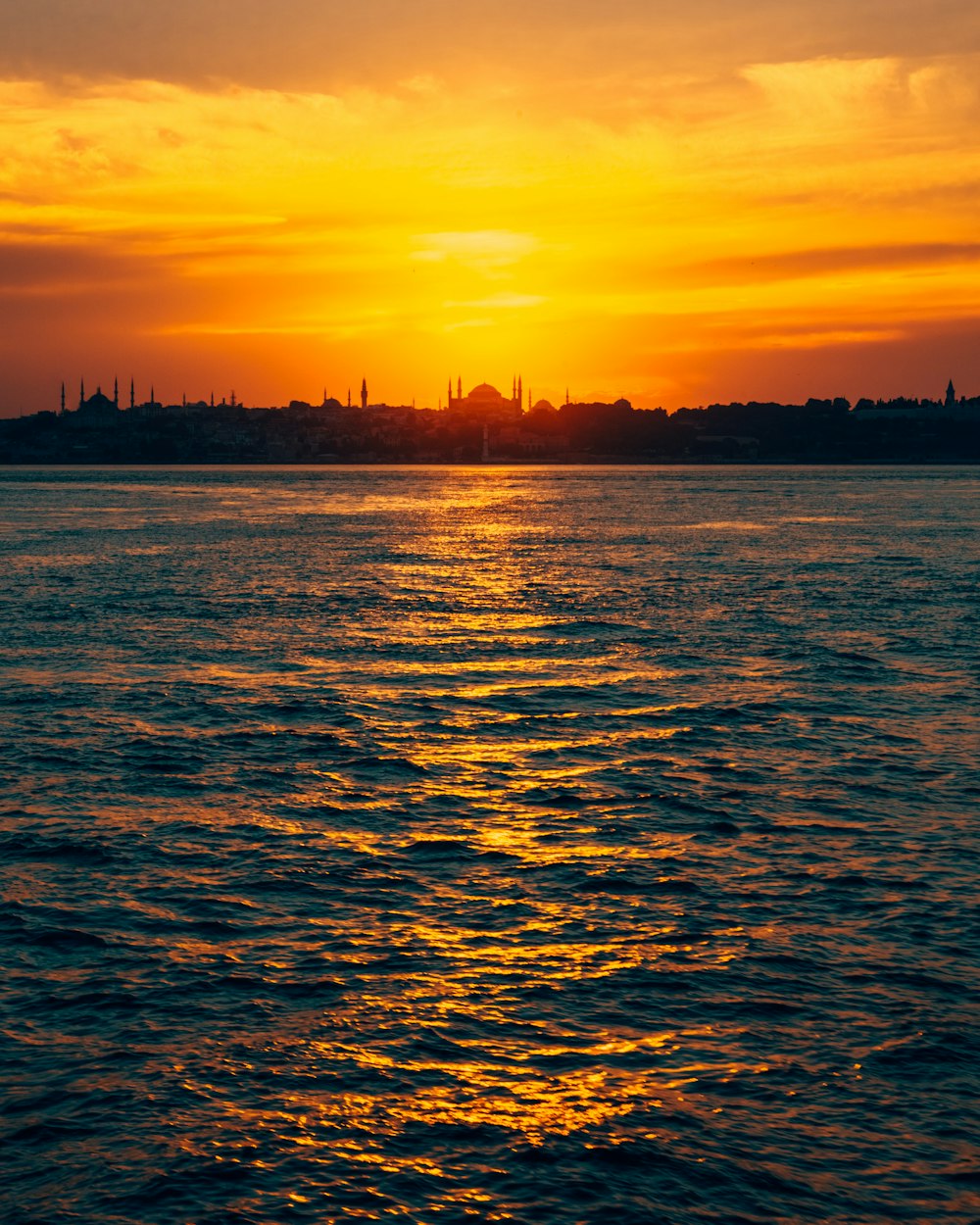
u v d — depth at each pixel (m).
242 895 26.52
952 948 23.80
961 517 183.38
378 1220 16.03
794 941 24.09
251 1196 16.45
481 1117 18.12
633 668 54.62
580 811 32.75
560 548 127.75
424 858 28.89
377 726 42.78
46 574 97.38
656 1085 18.95
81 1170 16.92
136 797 34.03
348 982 22.27
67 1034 20.44
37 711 45.00
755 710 45.38
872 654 58.69
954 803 33.62
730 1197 16.47
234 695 48.25
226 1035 20.39
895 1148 17.45
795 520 177.25
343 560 113.00
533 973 22.66
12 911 25.55
